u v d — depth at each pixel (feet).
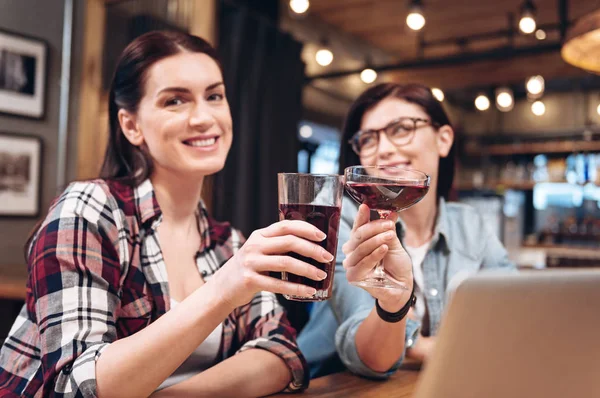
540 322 1.71
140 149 4.14
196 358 3.90
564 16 11.83
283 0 16.85
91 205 3.67
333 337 5.26
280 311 4.36
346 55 20.01
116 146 4.30
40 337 3.20
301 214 2.72
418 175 3.14
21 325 3.65
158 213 3.98
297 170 14.61
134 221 3.91
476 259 5.56
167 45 3.93
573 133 25.76
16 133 10.90
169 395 3.14
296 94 14.76
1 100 10.66
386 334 3.70
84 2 11.73
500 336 1.73
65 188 3.98
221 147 4.01
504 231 23.07
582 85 26.20
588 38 6.88
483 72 19.97
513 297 1.72
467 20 17.38
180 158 3.89
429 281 5.35
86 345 3.09
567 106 26.81
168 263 4.10
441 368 1.80
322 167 22.31
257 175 13.37
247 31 13.19
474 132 29.45
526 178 25.80
